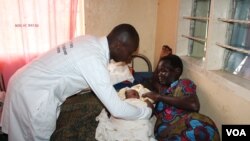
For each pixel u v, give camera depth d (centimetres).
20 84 133
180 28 198
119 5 249
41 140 138
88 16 246
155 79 187
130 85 200
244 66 142
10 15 240
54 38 254
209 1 179
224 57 156
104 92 118
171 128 143
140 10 254
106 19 250
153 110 159
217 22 151
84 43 128
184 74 189
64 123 150
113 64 202
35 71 133
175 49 202
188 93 149
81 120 150
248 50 130
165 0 228
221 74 146
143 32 261
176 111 153
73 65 125
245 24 143
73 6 249
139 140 132
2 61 252
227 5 150
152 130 146
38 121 132
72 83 133
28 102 131
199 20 193
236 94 126
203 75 160
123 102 123
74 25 255
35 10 244
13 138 144
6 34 244
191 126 135
